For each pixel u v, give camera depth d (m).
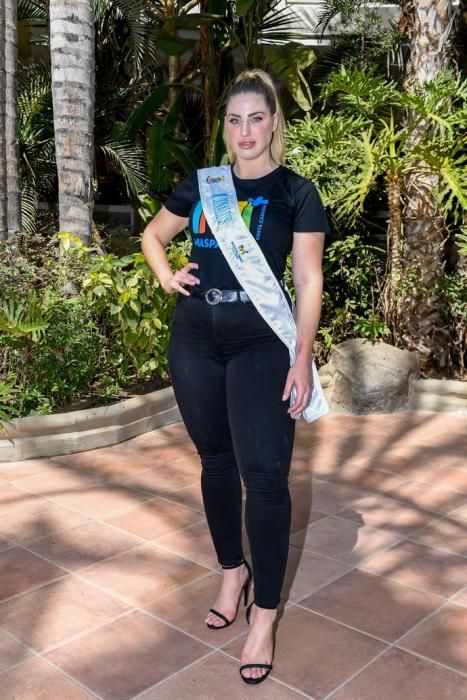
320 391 2.34
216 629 2.64
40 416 4.48
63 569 3.11
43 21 9.75
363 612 2.77
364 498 3.92
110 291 4.98
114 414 4.72
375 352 5.69
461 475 4.28
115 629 2.65
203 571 3.09
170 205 2.43
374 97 5.64
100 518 3.62
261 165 2.28
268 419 2.24
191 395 2.37
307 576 3.05
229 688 2.32
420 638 2.60
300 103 7.58
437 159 5.35
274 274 2.25
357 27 8.69
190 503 3.82
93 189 5.75
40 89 9.34
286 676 2.38
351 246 6.17
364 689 2.31
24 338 4.68
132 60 9.77
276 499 2.27
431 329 6.02
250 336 2.25
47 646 2.54
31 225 8.99
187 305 2.34
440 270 6.01
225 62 8.95
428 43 5.86
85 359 4.93
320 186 6.12
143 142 10.27
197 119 9.89
